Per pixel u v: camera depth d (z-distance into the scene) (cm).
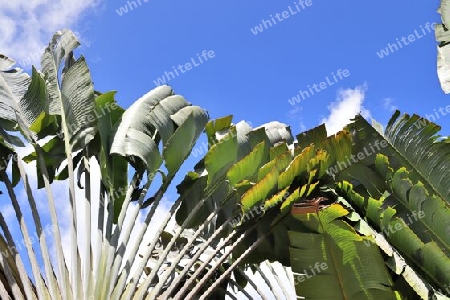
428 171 688
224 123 750
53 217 555
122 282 554
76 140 675
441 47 740
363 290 574
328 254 589
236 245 641
